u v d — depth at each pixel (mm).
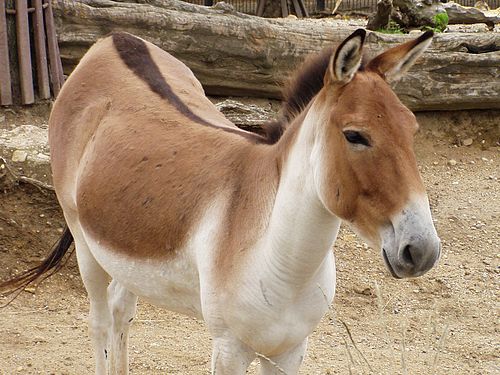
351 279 9836
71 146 6812
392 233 4430
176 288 5824
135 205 5902
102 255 6262
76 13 11766
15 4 11219
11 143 10547
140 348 8328
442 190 11914
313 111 4906
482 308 9391
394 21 14609
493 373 8047
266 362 5582
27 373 7707
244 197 5340
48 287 9594
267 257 5105
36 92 11641
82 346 8359
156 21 11969
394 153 4449
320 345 8531
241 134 5867
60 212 10078
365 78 4719
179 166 5797
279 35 12414
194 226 5523
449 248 10531
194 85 7152
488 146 13266
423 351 8477
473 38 13094
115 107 6586
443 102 13047
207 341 8578
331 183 4672
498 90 13055
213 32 12156
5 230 9836
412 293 9664
